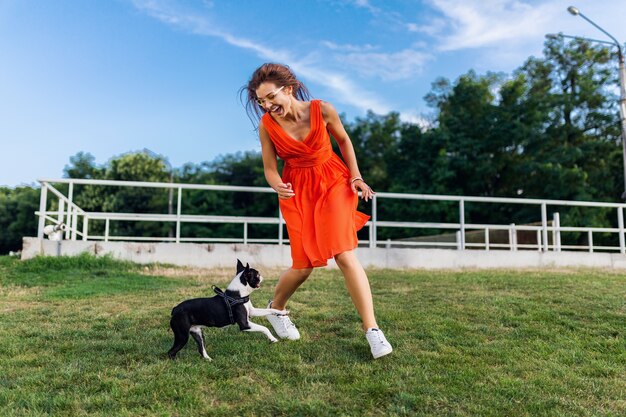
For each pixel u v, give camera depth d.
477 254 10.55
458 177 30.92
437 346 4.37
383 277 8.38
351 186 4.25
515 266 10.63
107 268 8.73
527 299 6.40
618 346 4.48
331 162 4.29
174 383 3.45
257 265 9.70
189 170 46.25
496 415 3.03
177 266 9.39
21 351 4.21
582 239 26.56
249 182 43.78
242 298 4.04
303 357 4.05
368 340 4.00
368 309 4.07
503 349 4.32
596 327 5.10
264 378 3.58
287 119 4.17
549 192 27.00
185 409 3.06
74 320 5.31
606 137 30.41
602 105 30.42
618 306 5.98
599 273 9.31
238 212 37.69
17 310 5.83
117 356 4.05
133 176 41.16
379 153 37.50
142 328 4.98
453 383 3.51
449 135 30.92
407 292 6.99
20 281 7.68
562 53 32.47
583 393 3.41
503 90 31.50
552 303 6.18
